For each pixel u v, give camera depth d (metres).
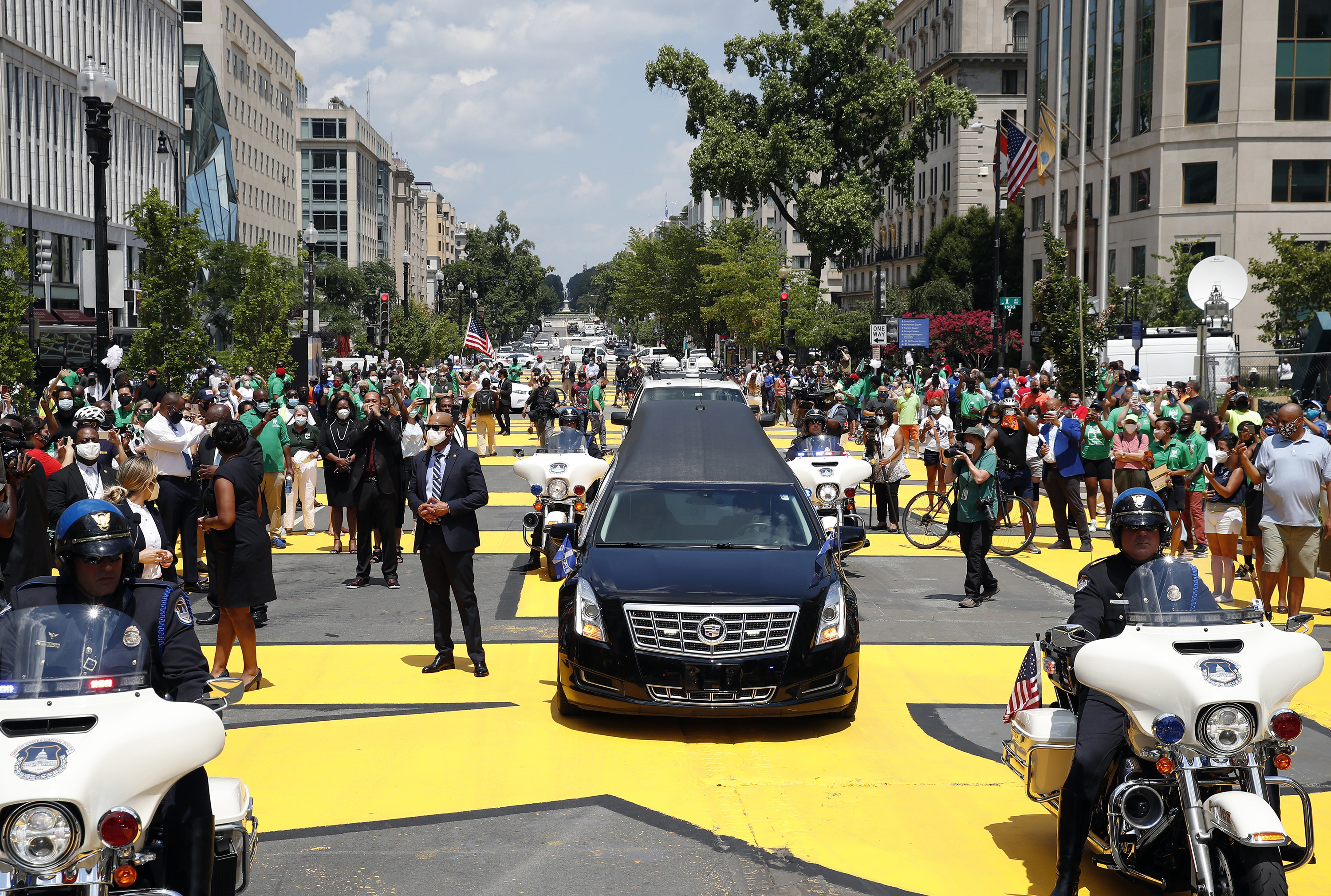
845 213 52.09
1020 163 33.56
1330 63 47.47
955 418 32.16
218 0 91.44
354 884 5.14
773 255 68.31
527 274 183.88
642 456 9.80
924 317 43.19
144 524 8.98
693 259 85.19
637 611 7.38
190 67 91.31
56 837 3.45
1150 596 4.82
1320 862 5.40
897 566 14.50
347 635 10.55
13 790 3.44
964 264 73.56
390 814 6.02
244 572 8.53
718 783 6.59
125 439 15.22
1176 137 48.91
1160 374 32.78
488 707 8.17
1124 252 52.06
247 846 4.35
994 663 9.65
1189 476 15.04
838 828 5.90
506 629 10.80
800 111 55.47
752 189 54.19
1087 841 5.46
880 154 59.84
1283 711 4.41
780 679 7.28
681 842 5.68
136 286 57.69
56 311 48.56
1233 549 11.41
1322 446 10.52
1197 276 20.14
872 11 53.59
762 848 5.62
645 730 7.65
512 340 185.12
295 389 23.92
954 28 82.69
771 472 9.49
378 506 12.70
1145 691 4.50
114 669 3.91
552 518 13.68
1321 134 47.53
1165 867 4.71
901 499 21.41
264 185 106.06
